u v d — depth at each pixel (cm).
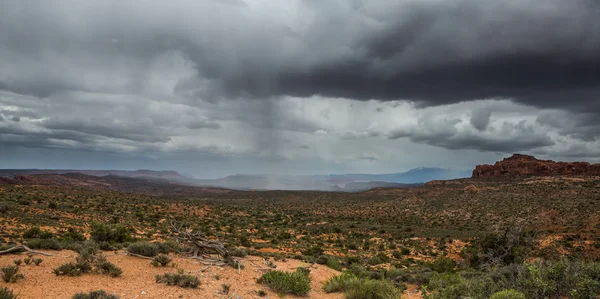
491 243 2611
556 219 6231
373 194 14862
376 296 1218
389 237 5797
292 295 1145
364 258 3484
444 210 9356
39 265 1105
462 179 15888
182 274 1081
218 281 1162
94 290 863
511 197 9931
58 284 915
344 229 6762
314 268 1836
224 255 1513
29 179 13625
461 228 6500
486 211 8275
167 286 1005
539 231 5134
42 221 3538
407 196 13225
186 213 7250
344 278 1374
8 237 2242
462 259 3381
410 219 8481
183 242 1708
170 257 1460
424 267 2986
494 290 834
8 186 6869
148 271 1180
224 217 7488
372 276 1958
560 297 807
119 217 5081
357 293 1187
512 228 2675
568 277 799
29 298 782
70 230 2886
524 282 838
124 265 1238
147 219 5422
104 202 6738
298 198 15112
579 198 8406
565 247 3888
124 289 931
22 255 1236
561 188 10219
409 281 1861
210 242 1570
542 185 11338
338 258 3409
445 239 5331
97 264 1108
